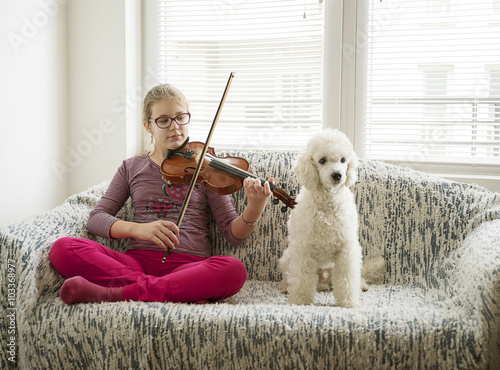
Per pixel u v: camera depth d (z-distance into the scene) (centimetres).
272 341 124
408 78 215
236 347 125
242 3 228
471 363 119
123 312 131
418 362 121
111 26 227
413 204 182
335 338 123
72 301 136
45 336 135
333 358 123
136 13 235
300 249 157
